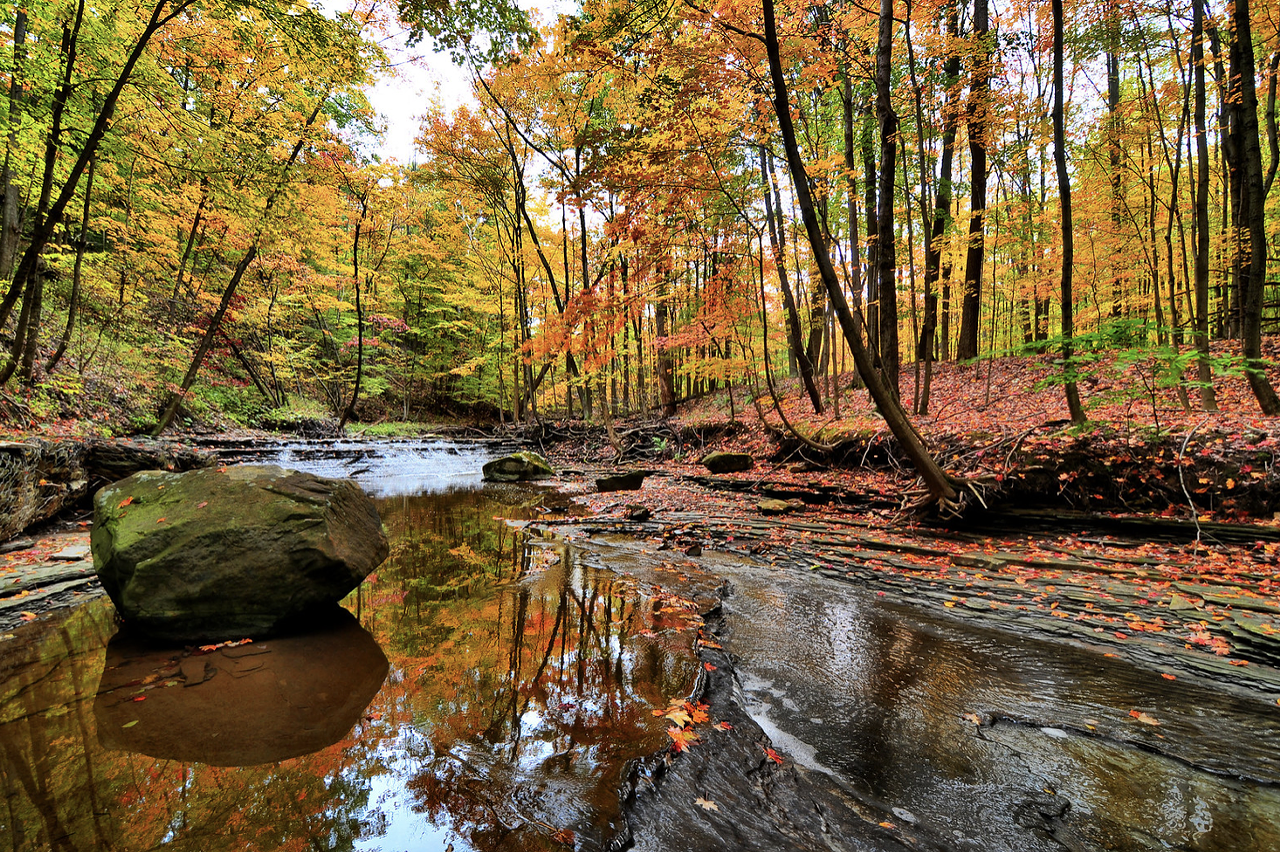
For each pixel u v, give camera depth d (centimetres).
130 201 1091
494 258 2258
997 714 282
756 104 823
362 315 2134
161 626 327
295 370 2159
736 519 769
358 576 389
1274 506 536
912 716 280
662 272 995
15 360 788
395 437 2077
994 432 805
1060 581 486
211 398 1645
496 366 2759
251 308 1622
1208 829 196
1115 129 857
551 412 3167
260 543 349
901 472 862
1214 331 1170
